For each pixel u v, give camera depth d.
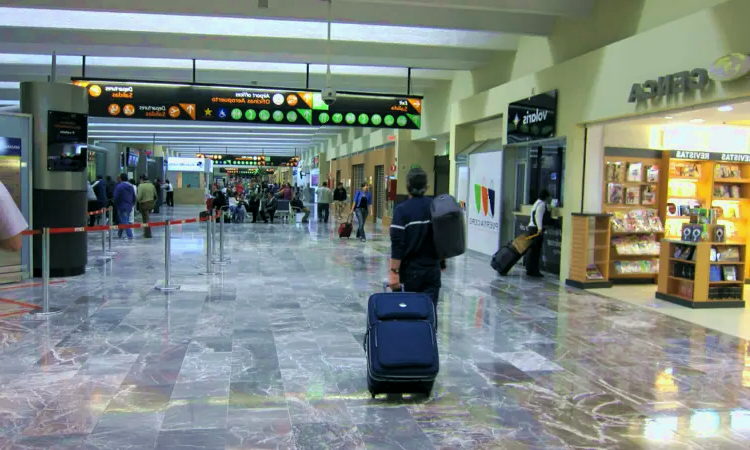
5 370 4.85
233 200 23.23
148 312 7.01
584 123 9.42
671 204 10.23
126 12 9.14
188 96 13.08
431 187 20.31
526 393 4.61
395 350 4.30
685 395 4.64
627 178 10.02
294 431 3.80
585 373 5.14
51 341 5.71
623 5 8.85
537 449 3.62
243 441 3.62
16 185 8.93
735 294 8.31
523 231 11.44
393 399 4.42
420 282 4.70
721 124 9.73
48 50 11.98
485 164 13.06
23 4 8.67
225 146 42.53
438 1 8.74
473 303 8.10
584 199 9.73
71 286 8.60
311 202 45.03
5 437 3.61
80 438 3.61
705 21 6.83
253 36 11.91
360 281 9.52
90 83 12.77
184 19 10.99
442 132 16.95
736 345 6.18
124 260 11.46
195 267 10.70
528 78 11.06
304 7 9.57
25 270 9.16
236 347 5.63
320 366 5.12
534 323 6.98
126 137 30.55
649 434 3.88
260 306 7.48
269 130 27.06
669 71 7.41
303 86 16.20
